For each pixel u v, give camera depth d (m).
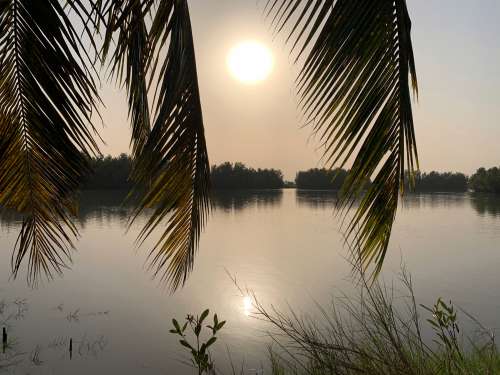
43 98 1.99
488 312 11.09
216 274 16.48
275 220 41.56
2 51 1.90
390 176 1.57
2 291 13.27
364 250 1.72
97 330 10.05
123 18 1.92
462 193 129.38
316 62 1.45
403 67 1.46
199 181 2.21
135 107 2.68
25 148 2.17
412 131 1.51
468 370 2.38
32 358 8.20
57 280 15.07
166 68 2.10
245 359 7.55
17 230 29.00
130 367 7.96
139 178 2.08
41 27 1.85
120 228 31.55
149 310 11.73
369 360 2.17
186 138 2.10
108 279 15.45
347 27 1.44
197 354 2.35
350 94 1.46
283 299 12.35
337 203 1.57
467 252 22.08
